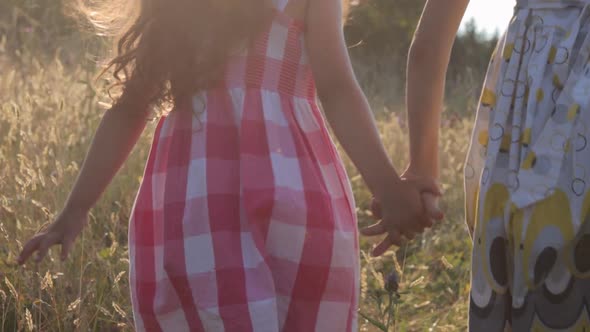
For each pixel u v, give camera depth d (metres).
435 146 2.14
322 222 1.84
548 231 1.77
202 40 1.85
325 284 1.84
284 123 1.86
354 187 5.32
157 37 1.88
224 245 1.79
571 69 1.78
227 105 1.85
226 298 1.77
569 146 1.76
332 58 1.87
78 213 2.03
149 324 1.88
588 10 1.78
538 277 1.79
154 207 1.89
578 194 1.75
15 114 4.27
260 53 1.86
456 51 12.88
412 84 2.10
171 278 1.82
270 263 1.80
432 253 4.52
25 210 3.38
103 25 2.06
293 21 1.88
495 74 1.92
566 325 1.78
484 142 1.95
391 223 1.86
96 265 3.35
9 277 3.24
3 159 3.92
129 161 4.45
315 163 1.88
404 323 3.23
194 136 1.86
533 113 1.80
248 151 1.82
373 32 12.64
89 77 5.27
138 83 1.93
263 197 1.79
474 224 1.99
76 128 4.61
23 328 3.01
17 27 6.92
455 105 8.61
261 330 1.76
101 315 3.09
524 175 1.80
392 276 2.75
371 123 1.86
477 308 1.88
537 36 1.82
